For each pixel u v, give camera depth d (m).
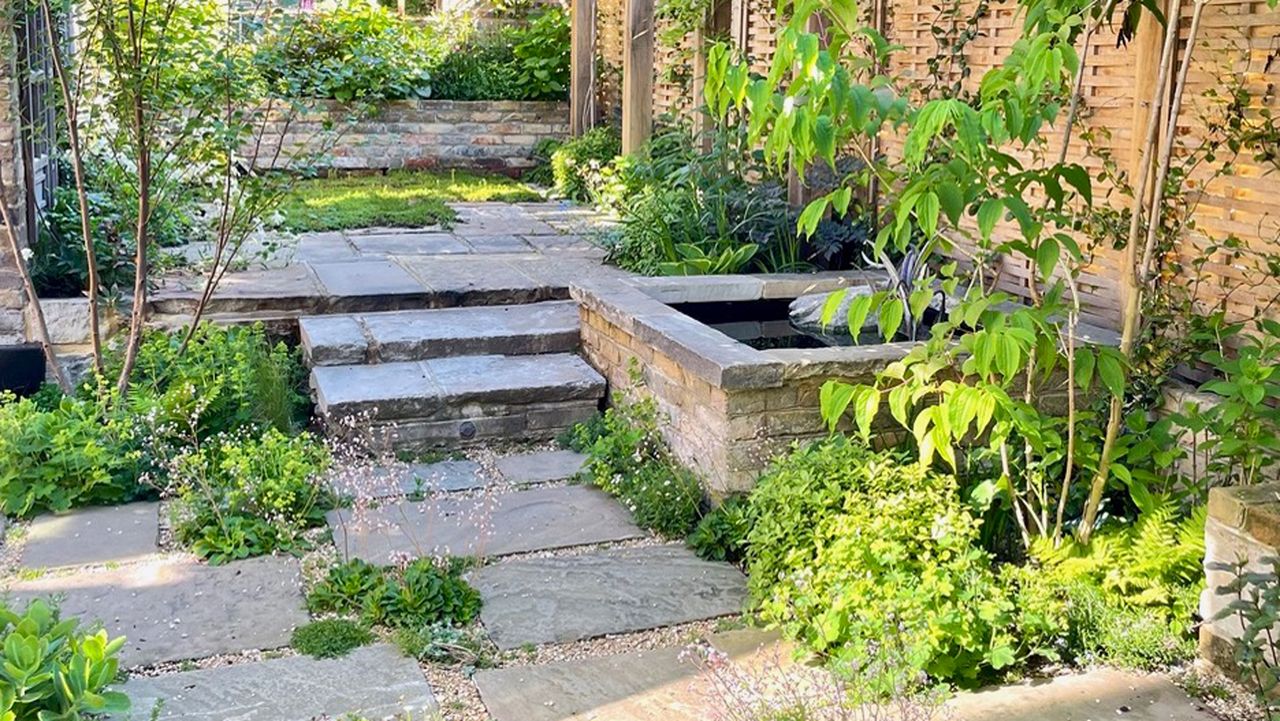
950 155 4.58
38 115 5.78
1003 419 3.51
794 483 3.75
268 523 4.08
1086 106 4.73
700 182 6.69
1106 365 3.42
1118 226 4.39
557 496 4.53
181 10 4.94
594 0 10.90
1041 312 3.46
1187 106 4.26
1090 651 3.31
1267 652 3.05
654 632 3.50
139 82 4.72
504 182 10.74
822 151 3.30
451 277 6.42
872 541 3.43
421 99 11.17
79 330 5.31
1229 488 3.22
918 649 3.05
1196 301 4.28
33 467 4.36
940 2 5.52
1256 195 4.04
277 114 10.22
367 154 11.08
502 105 11.43
